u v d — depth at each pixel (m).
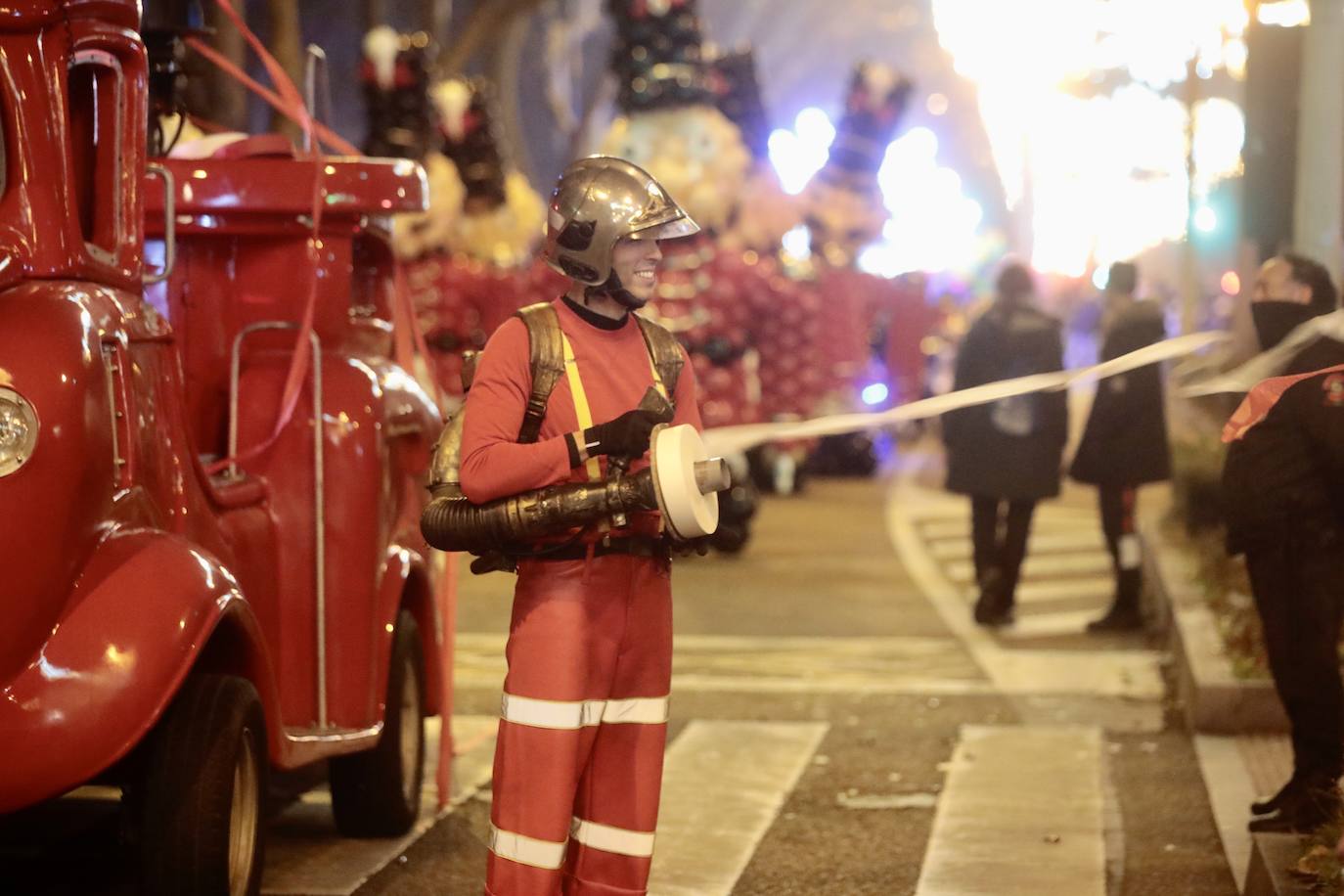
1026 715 12.81
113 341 6.82
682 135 28.03
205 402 8.96
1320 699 8.76
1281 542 8.73
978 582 17.14
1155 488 31.05
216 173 8.78
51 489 6.35
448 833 9.53
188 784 6.72
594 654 6.13
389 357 10.09
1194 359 16.95
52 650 6.38
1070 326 50.81
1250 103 17.50
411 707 9.55
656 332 6.42
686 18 28.23
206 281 8.99
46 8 6.80
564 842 6.09
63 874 8.64
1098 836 9.51
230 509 8.00
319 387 8.60
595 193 6.08
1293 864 7.55
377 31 29.69
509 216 31.45
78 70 7.21
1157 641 15.91
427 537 6.18
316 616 8.48
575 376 6.16
